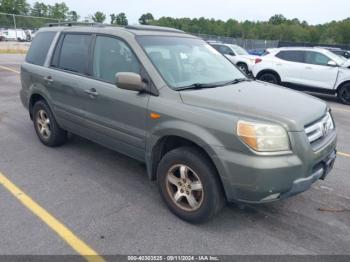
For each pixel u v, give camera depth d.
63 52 4.73
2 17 26.39
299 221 3.45
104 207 3.61
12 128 6.16
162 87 3.43
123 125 3.79
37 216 3.40
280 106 3.15
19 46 25.81
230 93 3.41
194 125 3.08
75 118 4.47
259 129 2.82
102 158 4.90
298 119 2.96
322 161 3.22
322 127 3.28
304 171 2.94
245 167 2.81
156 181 3.81
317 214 3.59
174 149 3.33
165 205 3.68
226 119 2.93
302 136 2.91
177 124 3.18
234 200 3.01
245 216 3.51
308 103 3.46
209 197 3.10
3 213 3.44
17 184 4.06
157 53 3.76
